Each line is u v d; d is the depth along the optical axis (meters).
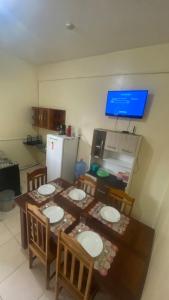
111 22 1.73
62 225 1.43
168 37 1.80
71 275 1.18
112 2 1.45
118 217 1.60
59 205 1.70
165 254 0.95
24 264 1.75
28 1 1.62
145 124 2.26
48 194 1.85
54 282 1.60
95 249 1.22
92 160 2.80
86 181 2.12
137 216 2.56
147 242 1.37
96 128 2.80
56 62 3.27
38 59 3.27
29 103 3.83
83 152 3.21
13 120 3.64
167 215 1.47
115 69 2.42
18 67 3.39
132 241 1.36
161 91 2.06
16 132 3.77
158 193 2.29
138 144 2.20
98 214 1.63
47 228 1.24
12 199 2.61
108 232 1.43
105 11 1.58
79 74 2.92
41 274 1.66
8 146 3.71
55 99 3.52
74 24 1.89
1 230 2.18
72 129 3.28
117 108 2.41
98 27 1.87
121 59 2.33
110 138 2.43
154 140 2.22
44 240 1.39
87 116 2.98
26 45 2.74
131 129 2.41
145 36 1.87
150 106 2.17
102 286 1.01
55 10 1.70
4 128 3.53
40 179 2.24
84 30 1.98
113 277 1.06
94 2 1.48
